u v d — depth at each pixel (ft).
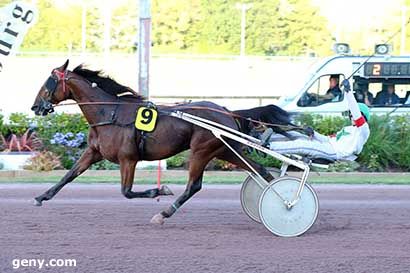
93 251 25.71
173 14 145.28
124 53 136.05
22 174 46.70
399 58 55.16
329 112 54.39
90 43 144.97
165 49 144.87
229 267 23.90
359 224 31.53
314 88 55.11
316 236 28.86
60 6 146.61
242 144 29.84
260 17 147.13
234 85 110.93
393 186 44.70
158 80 112.37
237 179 45.70
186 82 112.06
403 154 51.49
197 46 145.89
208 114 29.50
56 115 50.98
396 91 55.21
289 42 147.74
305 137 30.12
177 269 23.54
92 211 33.47
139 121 29.04
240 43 146.41
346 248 26.94
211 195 39.42
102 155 29.71
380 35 148.46
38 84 96.84
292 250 26.43
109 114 29.37
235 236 28.53
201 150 29.43
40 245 26.50
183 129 29.27
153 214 32.96
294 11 148.25
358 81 55.01
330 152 29.55
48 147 49.75
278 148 29.37
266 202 28.45
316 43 147.95
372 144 51.03
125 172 29.27
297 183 28.45
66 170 48.44
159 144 29.25
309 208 28.50
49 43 143.84
